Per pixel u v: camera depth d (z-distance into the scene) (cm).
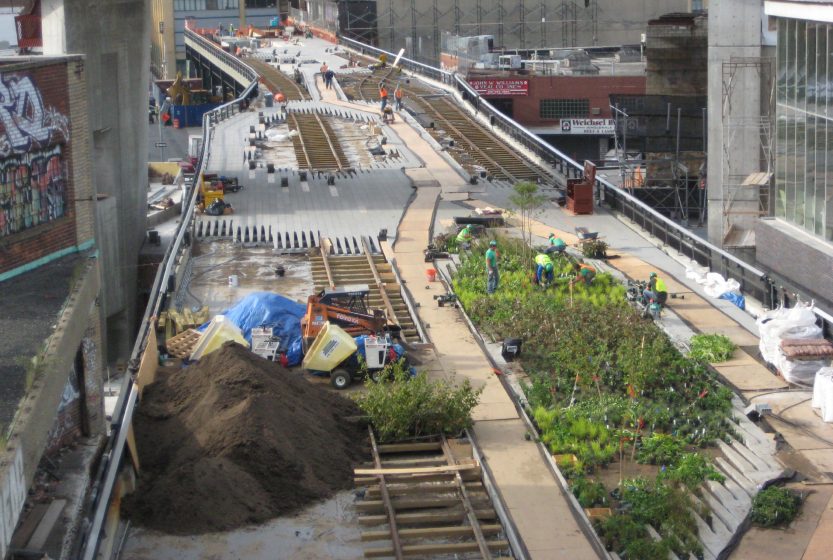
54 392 2100
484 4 13975
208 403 2681
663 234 4716
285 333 3431
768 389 3084
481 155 6506
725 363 3275
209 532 2300
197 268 4328
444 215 5106
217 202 5097
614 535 2311
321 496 2461
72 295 2486
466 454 2712
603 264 4328
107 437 2677
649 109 7238
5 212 2575
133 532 2297
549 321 3488
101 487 2311
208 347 3228
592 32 13962
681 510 2361
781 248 4434
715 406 2933
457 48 12081
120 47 5866
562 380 3078
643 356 3095
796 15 4203
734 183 5284
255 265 4381
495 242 4050
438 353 3388
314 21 16388
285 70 10825
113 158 5875
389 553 2245
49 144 2706
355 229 4859
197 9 18050
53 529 2186
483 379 3180
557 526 2359
